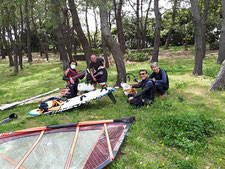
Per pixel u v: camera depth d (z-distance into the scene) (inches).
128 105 199.3
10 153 119.1
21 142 131.7
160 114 169.0
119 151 121.5
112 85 319.0
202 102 197.5
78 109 209.2
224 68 225.8
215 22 770.2
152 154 116.4
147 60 673.6
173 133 128.6
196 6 303.3
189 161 105.3
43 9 438.3
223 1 412.2
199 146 117.0
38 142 129.7
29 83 463.5
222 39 429.1
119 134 131.0
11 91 384.2
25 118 197.3
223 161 104.2
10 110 236.5
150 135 134.6
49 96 276.7
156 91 229.1
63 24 631.8
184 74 354.0
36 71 670.5
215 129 135.0
